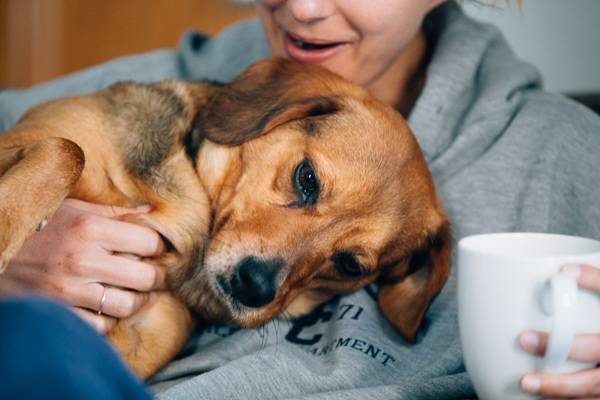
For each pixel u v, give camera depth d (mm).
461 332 1081
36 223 1340
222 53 2369
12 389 526
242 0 3730
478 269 1022
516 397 1025
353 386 1373
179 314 1713
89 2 3809
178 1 3779
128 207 1650
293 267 1673
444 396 1307
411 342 1566
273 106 1733
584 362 994
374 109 1770
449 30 2088
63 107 1722
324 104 1745
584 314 974
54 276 1475
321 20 1756
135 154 1672
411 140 1784
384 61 1904
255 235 1647
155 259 1662
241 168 1728
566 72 2795
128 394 656
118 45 3826
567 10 2758
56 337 572
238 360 1401
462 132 1870
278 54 1968
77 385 562
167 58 2455
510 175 1768
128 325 1617
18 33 3781
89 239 1487
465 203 1775
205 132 1728
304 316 1775
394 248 1751
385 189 1717
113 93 1803
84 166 1505
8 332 549
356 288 1801
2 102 2463
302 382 1367
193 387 1293
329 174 1681
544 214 1669
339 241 1714
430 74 1958
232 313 1638
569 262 969
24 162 1392
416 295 1688
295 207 1695
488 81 1972
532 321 986
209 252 1663
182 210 1660
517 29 2836
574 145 1796
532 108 1904
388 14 1765
